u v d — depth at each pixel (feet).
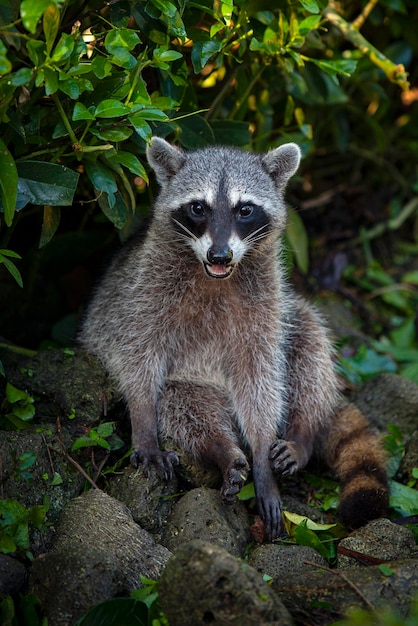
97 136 24.17
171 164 27.22
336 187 43.29
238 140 31.48
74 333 32.35
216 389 28.02
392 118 43.91
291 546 22.95
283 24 27.66
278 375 27.78
